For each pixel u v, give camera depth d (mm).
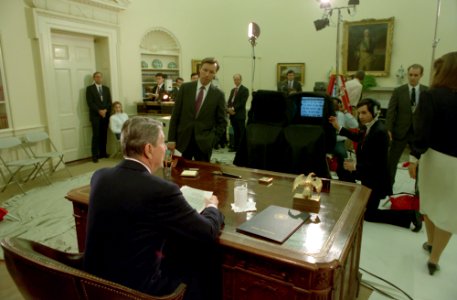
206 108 3152
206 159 3213
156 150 1302
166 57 6938
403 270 2414
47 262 1013
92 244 1177
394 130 3830
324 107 2965
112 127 5574
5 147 4160
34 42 4605
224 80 7660
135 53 6270
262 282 1337
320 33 6945
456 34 5855
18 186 4223
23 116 4547
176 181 2104
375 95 6617
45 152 4898
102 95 5672
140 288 1173
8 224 3176
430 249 2635
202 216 1314
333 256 1229
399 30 6301
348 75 6793
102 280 1012
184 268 1441
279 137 3031
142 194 1156
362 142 3170
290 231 1397
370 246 2748
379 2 6379
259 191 1926
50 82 4859
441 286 2227
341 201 1779
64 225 3148
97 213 1165
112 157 5961
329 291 1240
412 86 3729
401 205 3115
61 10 4852
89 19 5273
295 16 7090
